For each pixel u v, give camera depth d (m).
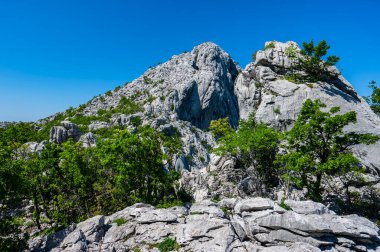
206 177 58.41
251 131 56.00
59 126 94.25
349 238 30.00
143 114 169.38
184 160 98.94
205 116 199.25
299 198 47.53
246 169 53.97
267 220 31.69
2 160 34.91
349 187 52.75
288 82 77.75
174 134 139.62
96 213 51.59
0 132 103.69
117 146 49.84
